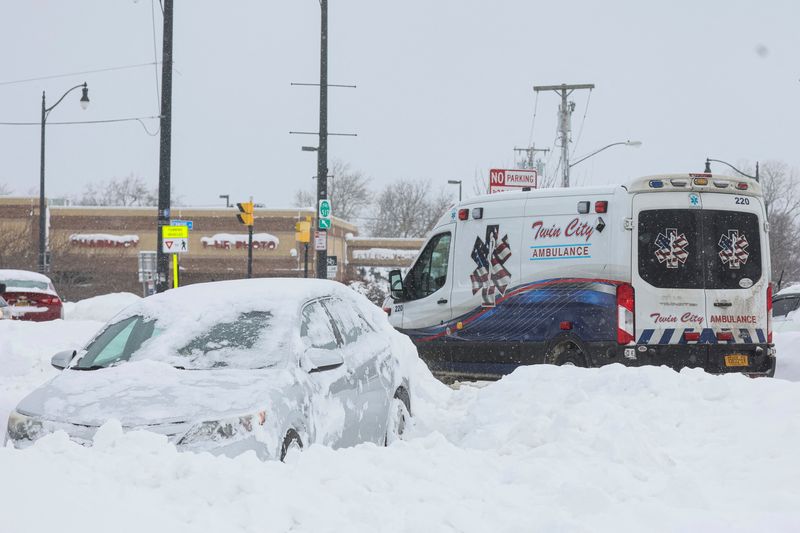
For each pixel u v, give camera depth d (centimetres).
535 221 2281
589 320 2162
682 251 2127
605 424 1260
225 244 12056
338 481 936
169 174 3969
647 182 2131
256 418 1105
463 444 1405
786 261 16025
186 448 1066
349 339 1432
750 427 1242
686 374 1520
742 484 1012
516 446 1259
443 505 910
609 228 2150
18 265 9631
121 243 11806
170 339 1295
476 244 2403
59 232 11556
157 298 1412
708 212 2145
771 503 918
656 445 1213
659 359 2112
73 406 1144
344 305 1491
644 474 1060
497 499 950
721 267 2145
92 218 11850
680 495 939
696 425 1295
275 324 1298
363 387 1389
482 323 2377
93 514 729
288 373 1212
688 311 2119
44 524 690
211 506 842
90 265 10619
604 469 1039
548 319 2233
